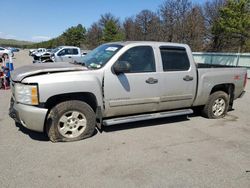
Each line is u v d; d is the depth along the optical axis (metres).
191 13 36.91
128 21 53.84
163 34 39.19
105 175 3.37
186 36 36.62
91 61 4.91
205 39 37.75
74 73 4.24
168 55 5.18
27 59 31.02
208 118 6.17
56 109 4.19
